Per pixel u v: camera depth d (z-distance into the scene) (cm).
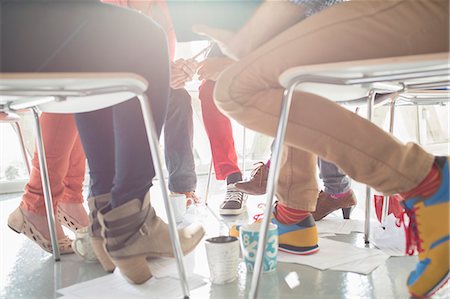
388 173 87
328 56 88
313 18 88
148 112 91
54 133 140
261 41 106
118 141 102
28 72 87
